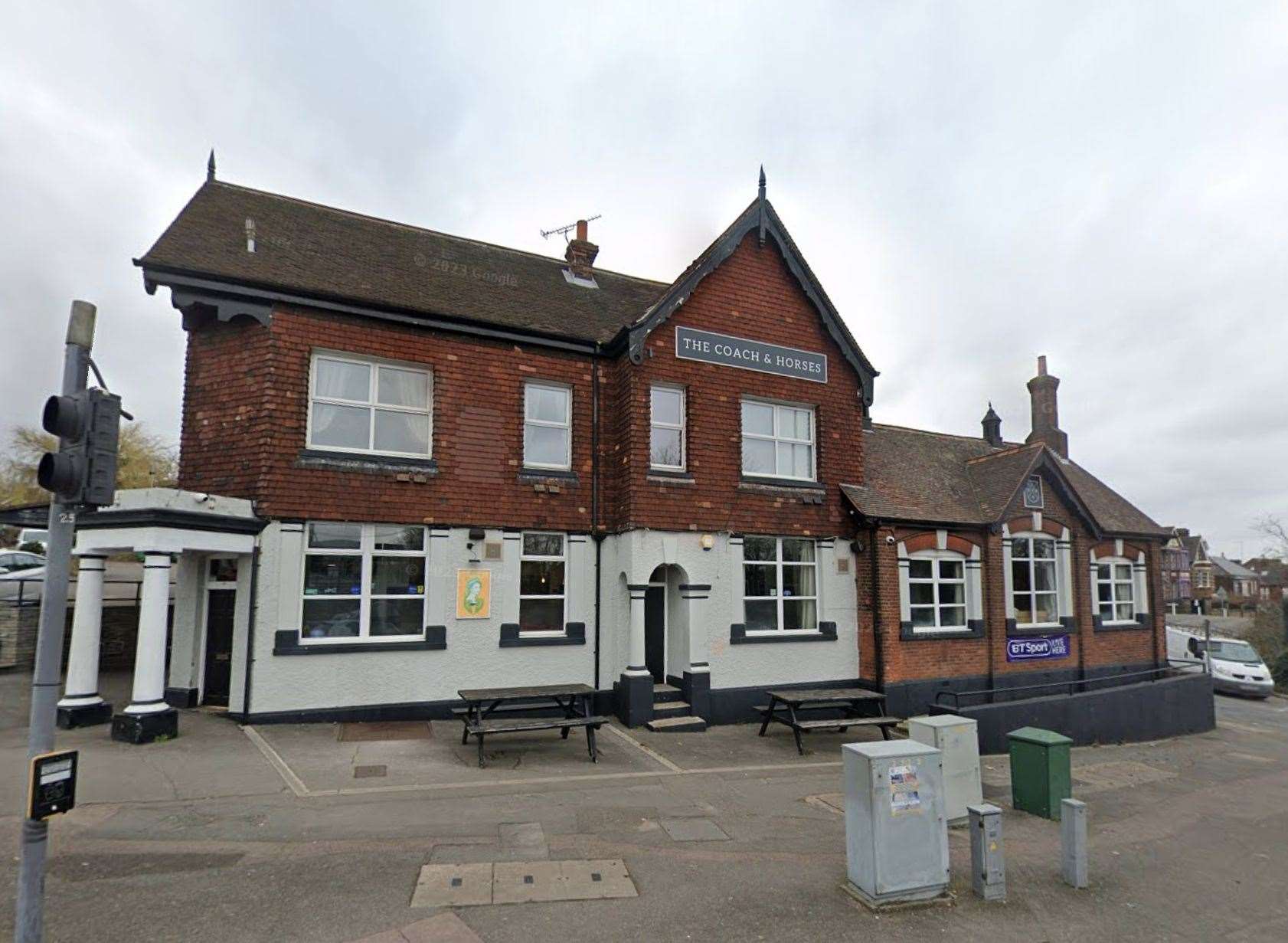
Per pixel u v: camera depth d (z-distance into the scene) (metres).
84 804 7.49
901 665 15.22
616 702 13.47
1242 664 24.50
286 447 11.54
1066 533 18.53
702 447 14.25
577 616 13.59
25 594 18.11
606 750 11.22
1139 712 15.64
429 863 6.50
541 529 13.44
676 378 14.17
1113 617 19.66
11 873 5.96
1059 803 8.73
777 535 14.87
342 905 5.66
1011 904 6.39
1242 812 10.07
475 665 12.59
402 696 11.99
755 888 6.32
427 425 12.94
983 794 10.16
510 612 12.99
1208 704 17.28
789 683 14.59
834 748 12.28
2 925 5.17
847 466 15.99
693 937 5.45
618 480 13.96
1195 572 74.69
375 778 8.89
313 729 10.98
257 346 11.68
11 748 9.18
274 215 13.91
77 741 9.57
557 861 6.67
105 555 10.81
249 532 11.05
